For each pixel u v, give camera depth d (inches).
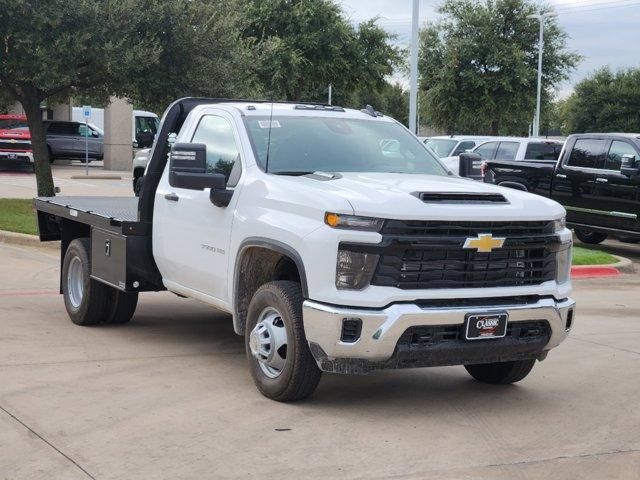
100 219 326.0
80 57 611.8
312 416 236.7
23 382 261.0
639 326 386.3
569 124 2228.1
